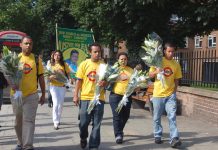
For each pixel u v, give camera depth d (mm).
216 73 12953
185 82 14641
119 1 14344
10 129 10758
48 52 41219
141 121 12258
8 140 9273
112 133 10234
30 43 7828
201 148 8570
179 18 15398
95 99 7801
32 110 7789
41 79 8109
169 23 15547
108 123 11844
